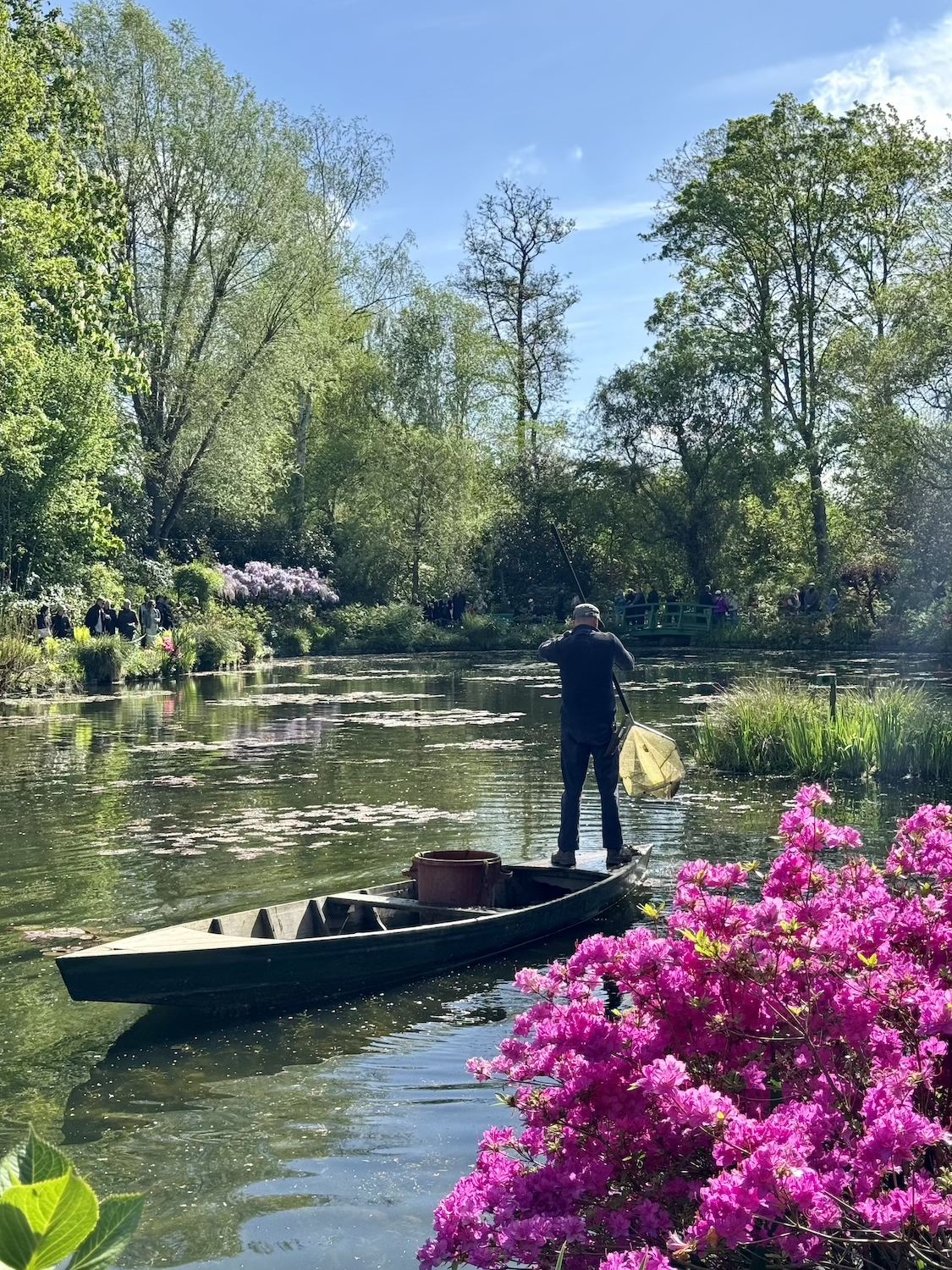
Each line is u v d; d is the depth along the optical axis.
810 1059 2.91
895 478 35.00
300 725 17.98
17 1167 1.00
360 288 47.69
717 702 15.16
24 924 7.13
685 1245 2.30
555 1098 3.00
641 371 44.12
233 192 33.75
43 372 25.98
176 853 9.04
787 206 41.97
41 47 25.33
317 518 46.19
